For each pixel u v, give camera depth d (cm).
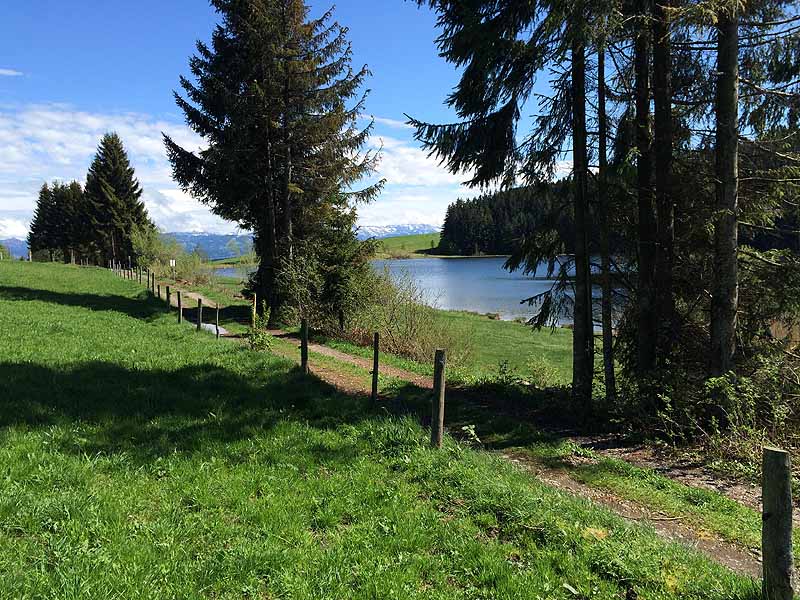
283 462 579
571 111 991
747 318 961
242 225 2470
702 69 984
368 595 352
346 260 2019
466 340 1992
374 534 434
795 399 801
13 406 657
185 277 4506
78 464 508
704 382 812
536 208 1131
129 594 326
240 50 2142
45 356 988
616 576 395
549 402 1058
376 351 896
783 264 916
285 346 1636
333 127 2098
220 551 387
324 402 838
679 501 610
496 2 937
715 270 840
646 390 902
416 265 9719
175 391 823
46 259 6806
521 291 5553
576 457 758
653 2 849
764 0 895
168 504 454
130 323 1655
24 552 358
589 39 766
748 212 977
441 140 984
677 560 432
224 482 508
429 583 378
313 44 2134
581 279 988
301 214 2347
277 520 443
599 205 980
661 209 962
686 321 1027
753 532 532
